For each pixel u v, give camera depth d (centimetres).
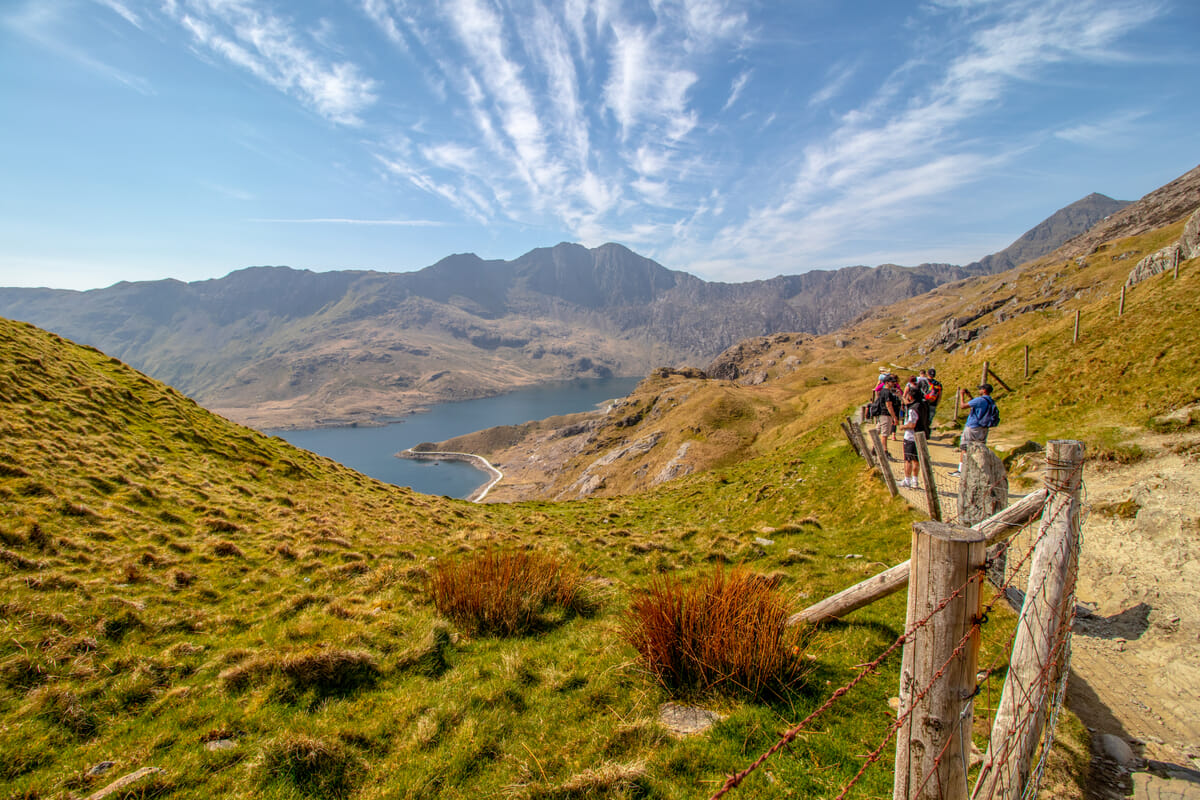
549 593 1055
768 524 1805
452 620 977
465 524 2266
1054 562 434
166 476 2005
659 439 15150
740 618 714
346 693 744
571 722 648
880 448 1555
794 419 10462
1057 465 458
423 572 1267
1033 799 396
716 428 12506
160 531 1464
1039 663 410
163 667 830
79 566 1156
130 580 1149
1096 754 531
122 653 864
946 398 3272
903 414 1588
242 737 655
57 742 652
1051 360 2734
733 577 823
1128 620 772
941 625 315
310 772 584
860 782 500
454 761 585
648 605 796
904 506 1445
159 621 979
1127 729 566
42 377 2473
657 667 727
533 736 627
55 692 724
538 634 934
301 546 1512
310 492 2481
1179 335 1902
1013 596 777
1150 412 1556
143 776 583
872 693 652
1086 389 2016
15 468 1523
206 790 564
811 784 505
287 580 1265
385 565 1360
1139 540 931
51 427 2028
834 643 771
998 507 853
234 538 1545
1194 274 2455
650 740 596
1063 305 11006
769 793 498
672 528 1975
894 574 743
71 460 1775
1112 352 2169
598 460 18625
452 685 750
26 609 925
